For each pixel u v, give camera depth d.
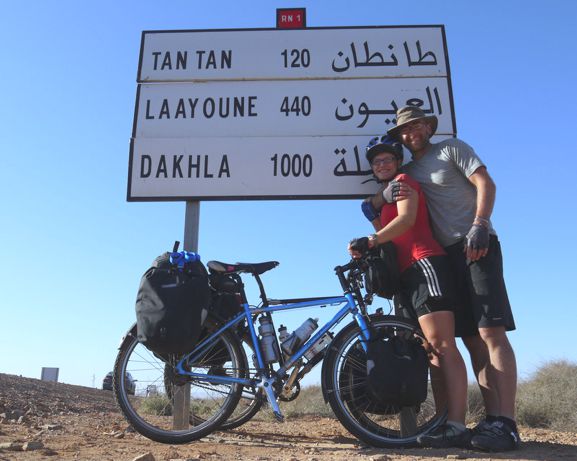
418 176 4.16
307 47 5.50
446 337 3.73
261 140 5.22
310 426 6.44
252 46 5.50
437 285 3.74
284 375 3.90
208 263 4.11
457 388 3.64
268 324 4.01
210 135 5.24
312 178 5.12
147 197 5.09
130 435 4.54
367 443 3.75
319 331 3.98
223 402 3.94
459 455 3.24
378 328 3.91
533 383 10.69
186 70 5.44
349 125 5.27
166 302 3.67
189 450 3.59
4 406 6.90
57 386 12.11
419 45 5.48
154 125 5.27
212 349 4.01
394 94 5.34
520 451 3.48
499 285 3.72
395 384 3.59
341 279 4.03
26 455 3.24
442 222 4.03
